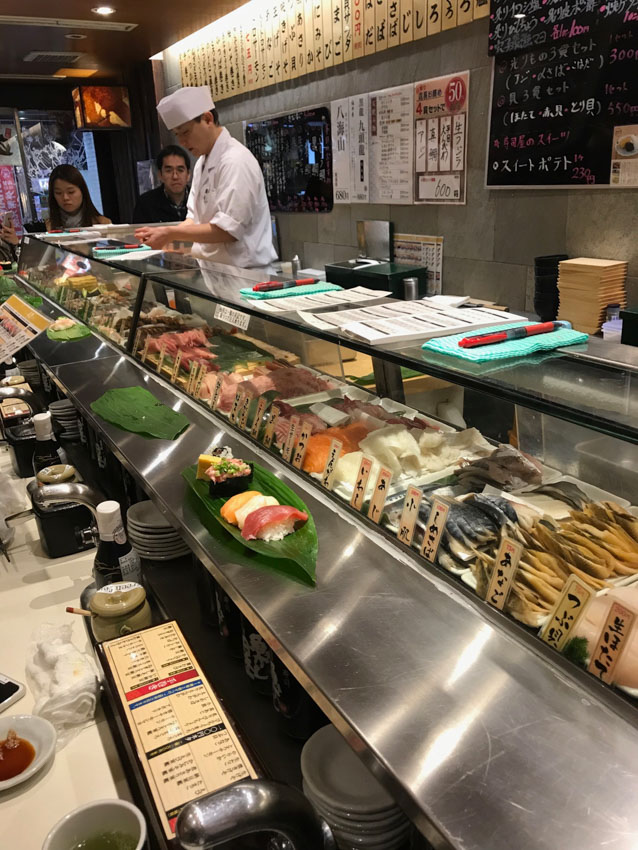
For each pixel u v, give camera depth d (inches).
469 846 29.2
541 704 36.2
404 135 163.3
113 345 124.0
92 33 216.2
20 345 108.3
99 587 64.2
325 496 61.9
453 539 47.8
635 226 117.7
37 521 79.1
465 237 154.2
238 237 161.6
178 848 37.5
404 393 68.3
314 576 50.2
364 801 41.5
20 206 321.7
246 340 90.4
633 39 109.4
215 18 201.8
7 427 103.6
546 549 43.1
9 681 58.2
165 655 51.8
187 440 81.2
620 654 35.1
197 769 42.8
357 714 37.0
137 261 128.0
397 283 157.2
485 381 48.0
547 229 134.0
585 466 52.1
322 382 77.1
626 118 113.6
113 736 52.7
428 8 145.5
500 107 136.1
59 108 318.0
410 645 42.0
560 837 29.2
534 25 124.7
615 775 31.9
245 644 54.0
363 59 172.1
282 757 49.4
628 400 42.8
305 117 197.9
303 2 183.8
